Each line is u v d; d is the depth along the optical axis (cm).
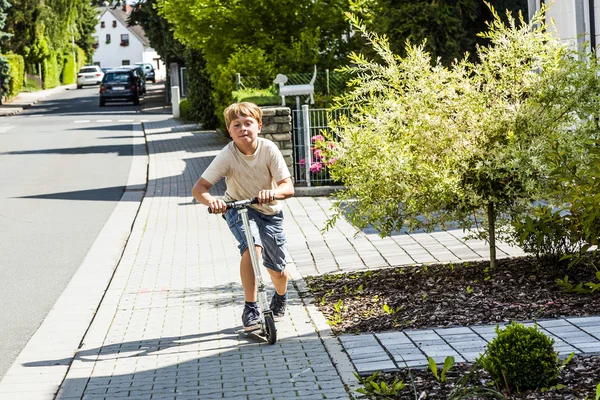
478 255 938
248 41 2347
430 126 800
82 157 2539
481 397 500
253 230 694
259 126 701
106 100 5278
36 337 752
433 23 1786
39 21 6306
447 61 1781
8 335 773
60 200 1703
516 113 793
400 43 1788
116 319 781
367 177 800
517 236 822
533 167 770
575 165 735
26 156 2606
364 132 812
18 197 1756
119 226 1389
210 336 700
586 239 749
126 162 2380
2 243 1259
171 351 664
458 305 721
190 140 2883
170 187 1825
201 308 802
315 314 739
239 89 2223
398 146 804
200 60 3297
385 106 808
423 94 808
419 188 799
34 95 6850
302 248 1078
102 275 1023
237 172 698
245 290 699
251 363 613
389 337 639
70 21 6562
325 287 845
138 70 6644
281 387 554
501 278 796
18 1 6172
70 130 3578
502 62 820
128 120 4059
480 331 637
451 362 518
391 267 918
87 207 1606
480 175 802
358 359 593
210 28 2347
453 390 490
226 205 664
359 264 951
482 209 846
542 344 517
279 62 2308
